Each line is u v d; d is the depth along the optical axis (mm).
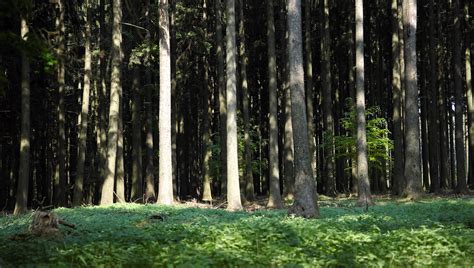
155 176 39156
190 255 8039
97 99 36000
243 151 30141
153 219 15133
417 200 21906
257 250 8844
